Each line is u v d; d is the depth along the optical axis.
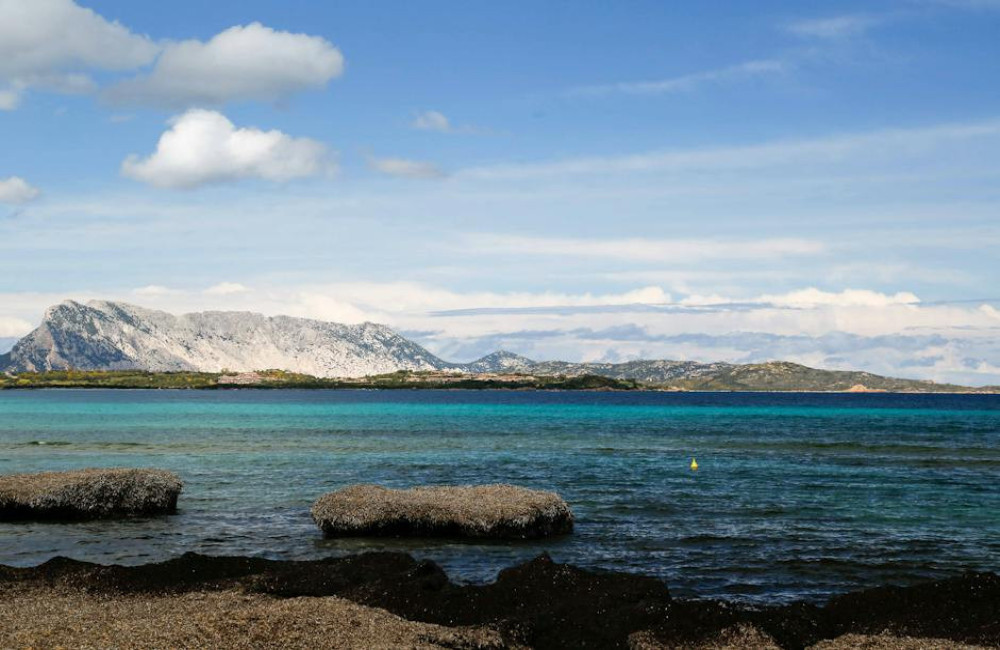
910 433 85.38
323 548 26.81
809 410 163.38
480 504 28.94
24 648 14.49
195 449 62.34
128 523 30.89
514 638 16.59
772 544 27.64
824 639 16.77
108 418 114.69
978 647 16.08
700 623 17.25
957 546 27.52
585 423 105.25
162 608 17.86
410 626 16.64
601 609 18.02
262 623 16.28
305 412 139.75
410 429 89.62
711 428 94.31
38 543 27.58
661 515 33.03
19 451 60.62
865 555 26.14
